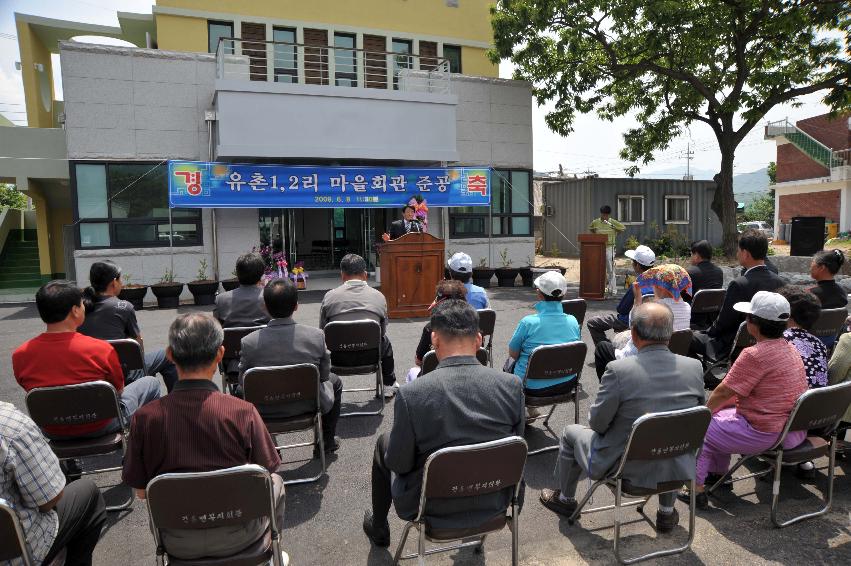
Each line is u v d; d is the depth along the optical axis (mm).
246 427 2084
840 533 2861
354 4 13797
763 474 3182
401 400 2182
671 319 2689
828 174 26297
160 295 10023
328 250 14609
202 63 11172
